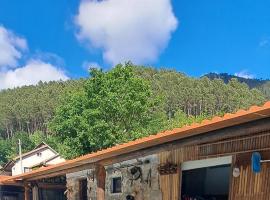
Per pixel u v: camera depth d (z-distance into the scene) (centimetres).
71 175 1623
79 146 3169
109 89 3228
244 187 733
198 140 697
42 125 11812
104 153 912
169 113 10225
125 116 3173
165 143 782
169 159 982
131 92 3222
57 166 1146
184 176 1076
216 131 655
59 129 3325
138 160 1127
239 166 749
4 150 8294
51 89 14050
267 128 574
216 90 11975
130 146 819
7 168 5331
